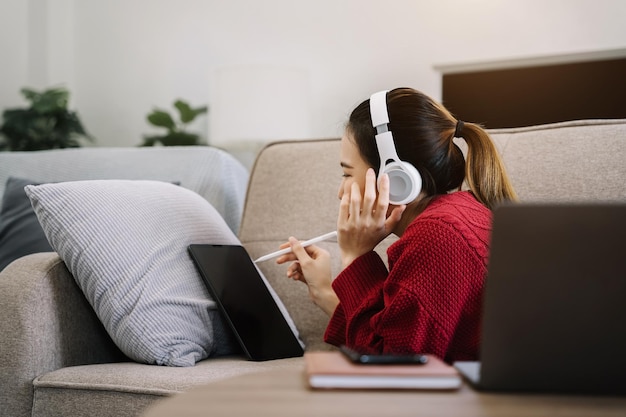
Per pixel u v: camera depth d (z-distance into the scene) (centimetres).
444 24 352
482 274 109
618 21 324
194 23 404
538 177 163
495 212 68
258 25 389
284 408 61
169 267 151
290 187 193
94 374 131
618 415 62
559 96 333
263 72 332
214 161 228
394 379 68
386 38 362
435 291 106
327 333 140
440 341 105
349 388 67
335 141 196
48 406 131
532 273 68
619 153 159
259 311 160
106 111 423
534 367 69
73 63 427
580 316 68
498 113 343
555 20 334
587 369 69
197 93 403
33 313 137
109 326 144
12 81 409
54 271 143
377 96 131
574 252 68
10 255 205
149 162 232
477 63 346
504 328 69
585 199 157
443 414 60
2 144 396
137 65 416
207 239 166
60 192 149
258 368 138
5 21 405
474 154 132
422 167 129
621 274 68
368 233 130
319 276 153
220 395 65
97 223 147
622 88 323
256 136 331
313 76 376
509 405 64
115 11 420
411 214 132
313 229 186
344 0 370
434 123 130
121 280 144
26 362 134
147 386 124
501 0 342
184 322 146
